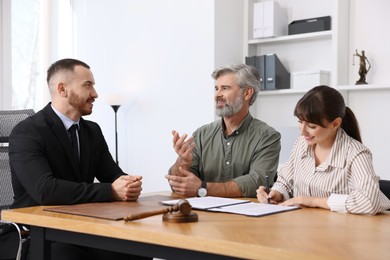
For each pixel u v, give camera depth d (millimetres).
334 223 1576
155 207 1888
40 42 5418
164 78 4727
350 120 2033
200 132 2738
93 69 5223
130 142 4977
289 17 4617
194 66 4531
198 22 4500
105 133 5164
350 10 4328
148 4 4816
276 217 1690
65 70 2375
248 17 4703
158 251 1474
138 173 4930
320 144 2055
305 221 1611
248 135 2617
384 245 1248
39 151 2197
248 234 1381
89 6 5250
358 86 4086
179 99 4633
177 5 4625
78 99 2375
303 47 4547
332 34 4195
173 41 4664
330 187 1998
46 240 1770
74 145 2389
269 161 2551
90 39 5250
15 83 5270
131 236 1473
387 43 4148
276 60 4441
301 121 1940
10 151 2217
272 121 4715
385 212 1834
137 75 4914
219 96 2607
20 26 5309
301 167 2127
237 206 1904
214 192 2346
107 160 2604
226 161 2629
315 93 1908
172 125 4688
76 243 1678
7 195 2715
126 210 1805
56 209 1842
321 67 4453
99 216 1663
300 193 2127
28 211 1823
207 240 1320
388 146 4152
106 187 2072
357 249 1204
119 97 4883
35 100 5383
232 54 4594
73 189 2023
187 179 2309
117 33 5051
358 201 1772
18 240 2205
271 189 2199
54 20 5430
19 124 2262
